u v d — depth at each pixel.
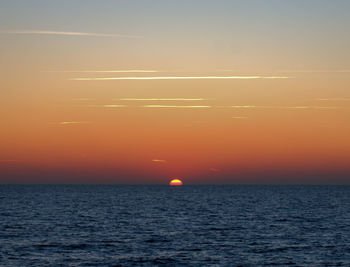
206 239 60.56
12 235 63.00
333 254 50.81
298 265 45.59
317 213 102.19
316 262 46.88
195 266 45.06
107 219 86.50
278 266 45.16
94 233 65.88
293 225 77.19
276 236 63.50
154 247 54.56
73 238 60.91
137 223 79.44
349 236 63.78
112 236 62.97
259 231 68.81
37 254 49.78
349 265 45.66
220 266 45.09
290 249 53.56
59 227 72.81
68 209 112.38
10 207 117.44
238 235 64.38
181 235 64.19
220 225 76.75
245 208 119.00
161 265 45.41
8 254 49.53
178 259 48.00
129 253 50.84
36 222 79.88
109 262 46.34
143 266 44.94
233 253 51.16
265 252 51.78
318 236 63.66
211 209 114.88
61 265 44.81
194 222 81.62
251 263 46.34
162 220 85.00
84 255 49.56
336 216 94.38
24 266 44.19
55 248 53.38
